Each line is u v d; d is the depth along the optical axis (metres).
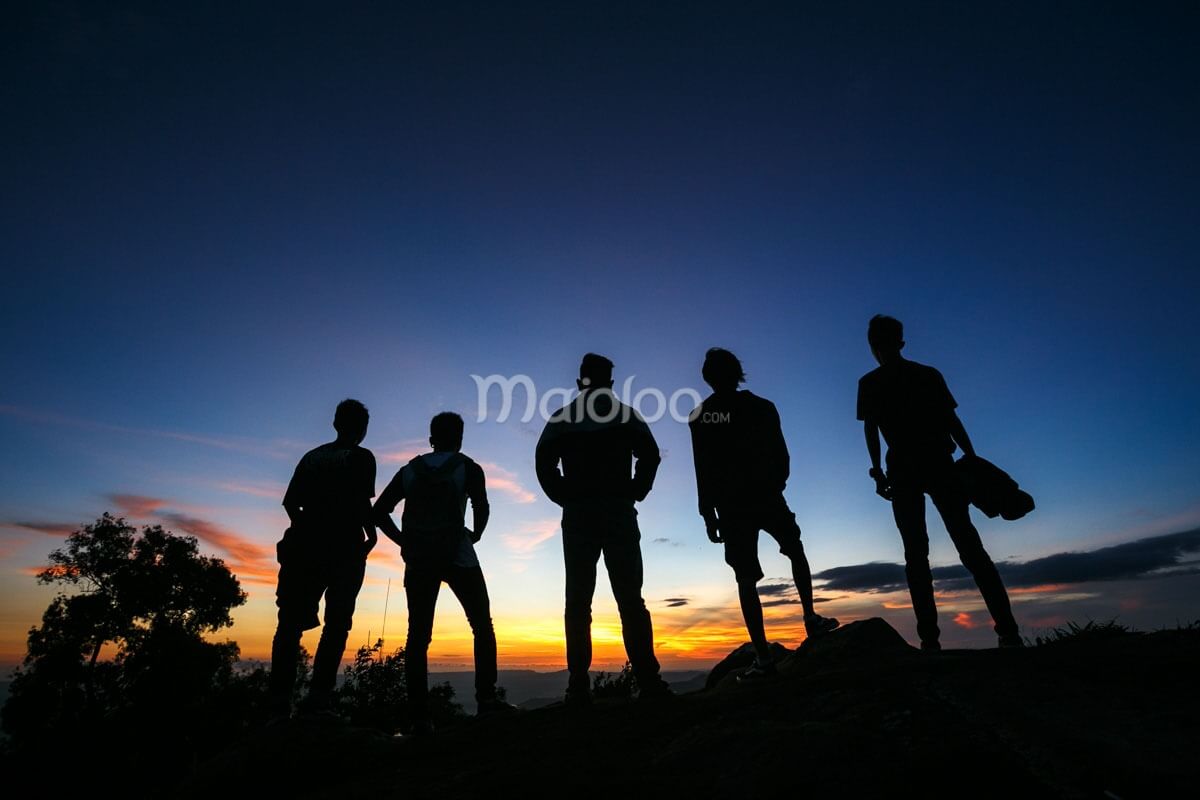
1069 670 2.62
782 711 2.71
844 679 2.95
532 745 3.02
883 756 2.11
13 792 25.97
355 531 4.45
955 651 3.93
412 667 4.12
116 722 28.27
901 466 4.48
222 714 29.36
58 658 28.97
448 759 3.16
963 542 4.20
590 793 2.29
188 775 3.67
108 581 31.27
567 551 4.10
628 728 3.00
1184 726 2.01
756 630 4.06
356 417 4.80
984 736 2.15
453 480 4.54
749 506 4.31
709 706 3.05
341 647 4.19
